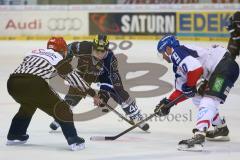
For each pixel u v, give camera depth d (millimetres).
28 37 30500
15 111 12727
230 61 9188
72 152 8922
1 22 30656
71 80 9164
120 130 10781
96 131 10695
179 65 8961
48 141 9742
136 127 10664
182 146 9062
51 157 8578
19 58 23406
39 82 8750
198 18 28844
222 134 9844
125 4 29859
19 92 8836
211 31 28719
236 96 14781
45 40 30062
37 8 30250
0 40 30359
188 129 10852
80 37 30219
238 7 28156
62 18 30172
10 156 8656
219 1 29016
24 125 9430
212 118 9172
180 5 29125
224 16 28375
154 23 29562
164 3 29922
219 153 8891
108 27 29969
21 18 30469
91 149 9141
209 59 9211
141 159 8477
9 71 19828
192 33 29047
